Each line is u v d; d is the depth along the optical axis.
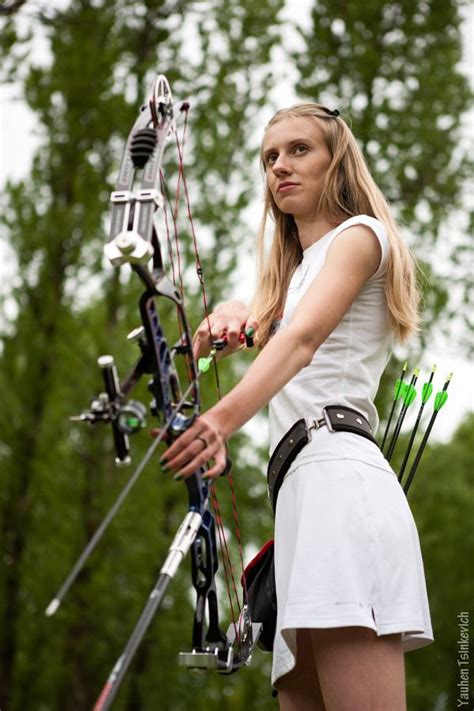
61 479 12.34
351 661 2.42
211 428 2.24
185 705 13.64
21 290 12.50
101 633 12.80
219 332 2.84
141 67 12.70
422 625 2.48
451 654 15.32
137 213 2.24
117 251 2.16
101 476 12.38
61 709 13.01
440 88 12.58
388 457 3.00
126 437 2.19
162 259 2.35
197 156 12.08
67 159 12.72
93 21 12.72
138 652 13.05
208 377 12.03
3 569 12.38
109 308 12.58
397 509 2.57
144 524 12.45
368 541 2.47
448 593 15.52
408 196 12.70
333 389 2.67
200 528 2.51
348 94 12.38
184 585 13.23
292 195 2.91
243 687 13.70
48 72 12.69
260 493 14.33
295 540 2.58
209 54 12.56
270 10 12.51
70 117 12.67
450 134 12.59
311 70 12.41
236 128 12.33
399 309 2.73
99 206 12.66
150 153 2.34
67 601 12.23
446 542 15.52
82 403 12.44
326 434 2.61
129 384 2.25
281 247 3.09
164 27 12.68
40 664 13.01
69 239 12.44
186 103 2.53
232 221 11.91
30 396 12.37
